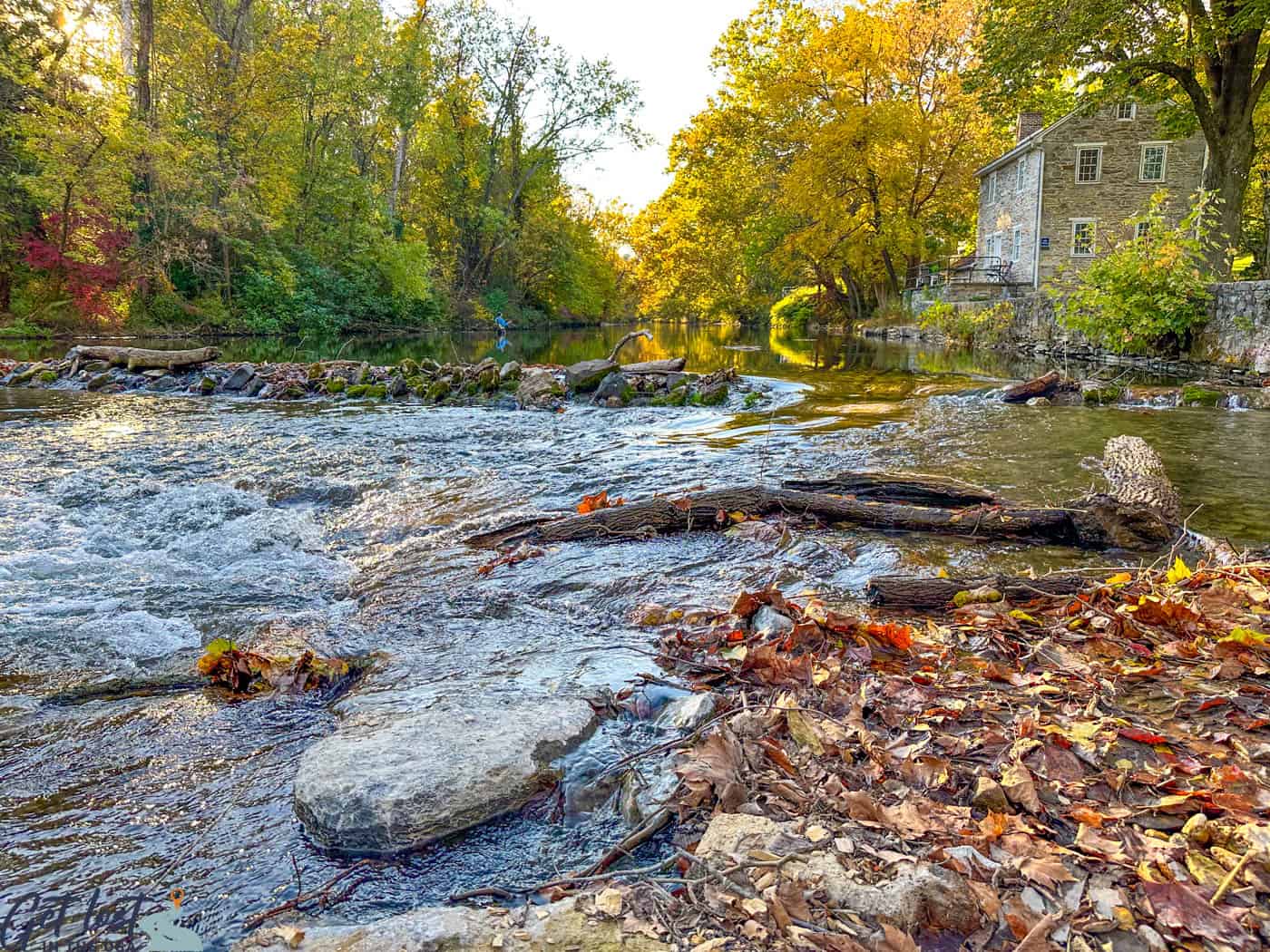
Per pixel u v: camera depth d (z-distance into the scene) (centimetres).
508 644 362
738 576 449
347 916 194
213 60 2961
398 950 173
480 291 4800
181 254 2772
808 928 178
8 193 2528
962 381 1452
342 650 353
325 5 3341
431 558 500
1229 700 279
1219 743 252
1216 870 191
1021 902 183
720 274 5425
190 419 1087
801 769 242
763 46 3994
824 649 333
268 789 249
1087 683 295
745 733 260
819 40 3538
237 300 3098
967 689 296
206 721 296
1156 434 899
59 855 217
